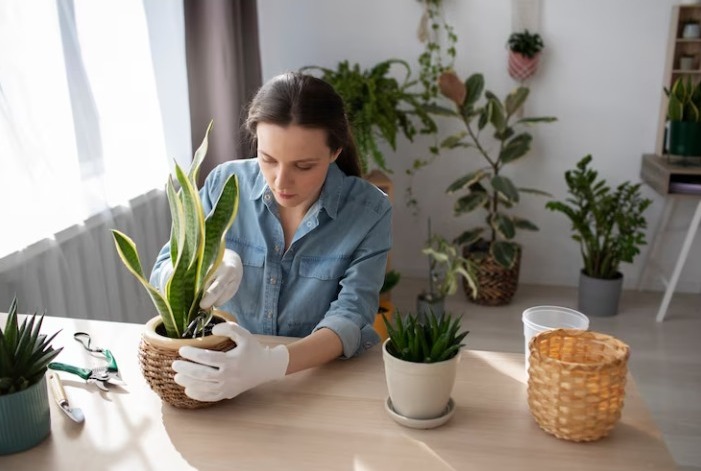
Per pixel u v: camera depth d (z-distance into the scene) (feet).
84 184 6.26
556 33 10.57
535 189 11.27
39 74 5.52
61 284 5.81
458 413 3.09
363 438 2.88
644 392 7.96
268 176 3.64
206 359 2.90
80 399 3.19
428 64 10.80
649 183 10.41
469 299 10.94
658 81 10.59
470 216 11.51
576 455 2.77
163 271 3.71
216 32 8.35
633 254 9.93
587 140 10.98
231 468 2.67
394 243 11.84
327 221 4.30
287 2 11.00
